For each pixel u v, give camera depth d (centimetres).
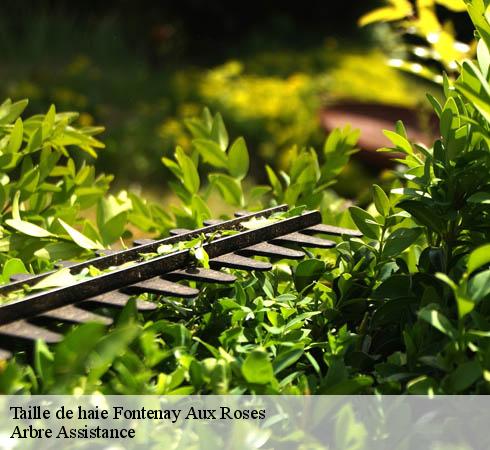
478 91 112
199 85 870
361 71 1013
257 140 704
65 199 173
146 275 113
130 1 1225
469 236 124
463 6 168
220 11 1282
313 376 106
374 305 128
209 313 122
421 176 125
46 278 111
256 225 136
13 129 157
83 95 806
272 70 1003
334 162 184
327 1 1359
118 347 85
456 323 104
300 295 130
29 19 1074
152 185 666
